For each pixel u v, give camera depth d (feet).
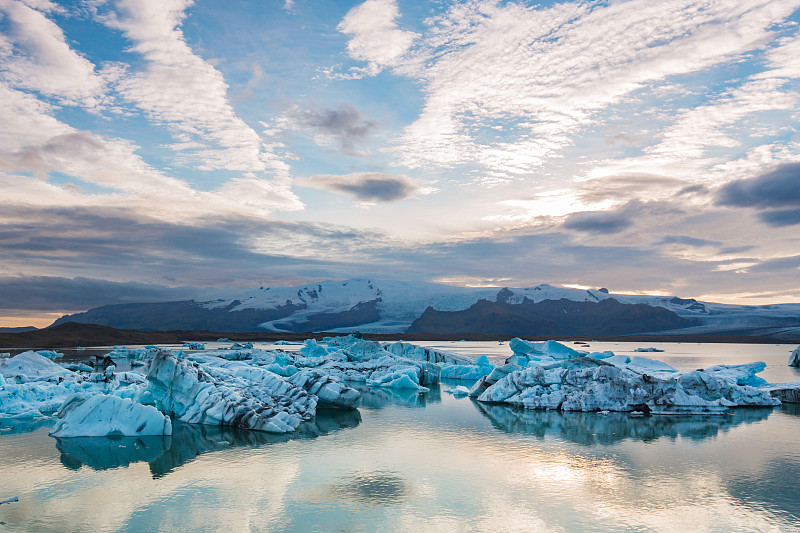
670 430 110.52
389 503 66.28
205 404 117.08
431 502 66.64
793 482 74.84
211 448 94.02
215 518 61.21
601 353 244.83
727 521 60.85
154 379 123.34
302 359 255.29
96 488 71.82
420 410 138.51
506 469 81.20
